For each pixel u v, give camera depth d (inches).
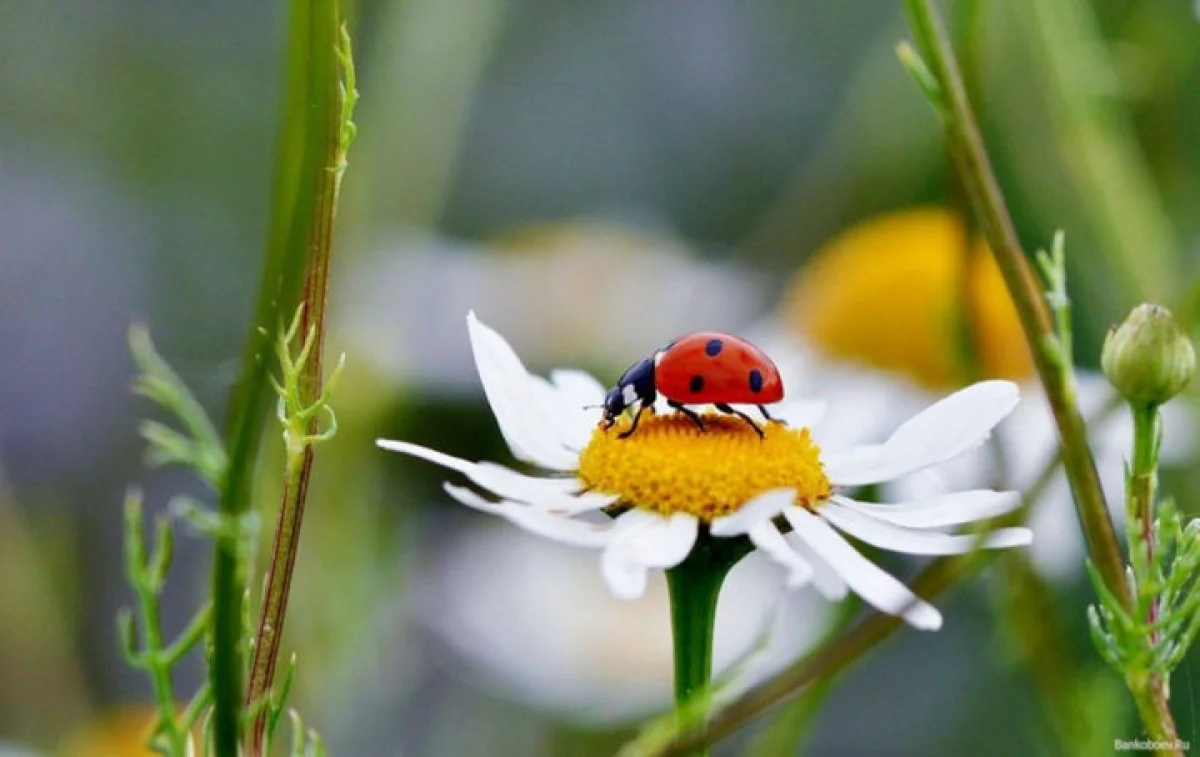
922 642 9.7
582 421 6.7
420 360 10.5
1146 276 8.3
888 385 9.2
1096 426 6.1
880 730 9.7
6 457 12.7
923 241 9.5
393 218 9.5
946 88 6.3
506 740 9.1
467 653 9.4
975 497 6.4
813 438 7.1
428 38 9.5
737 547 6.3
